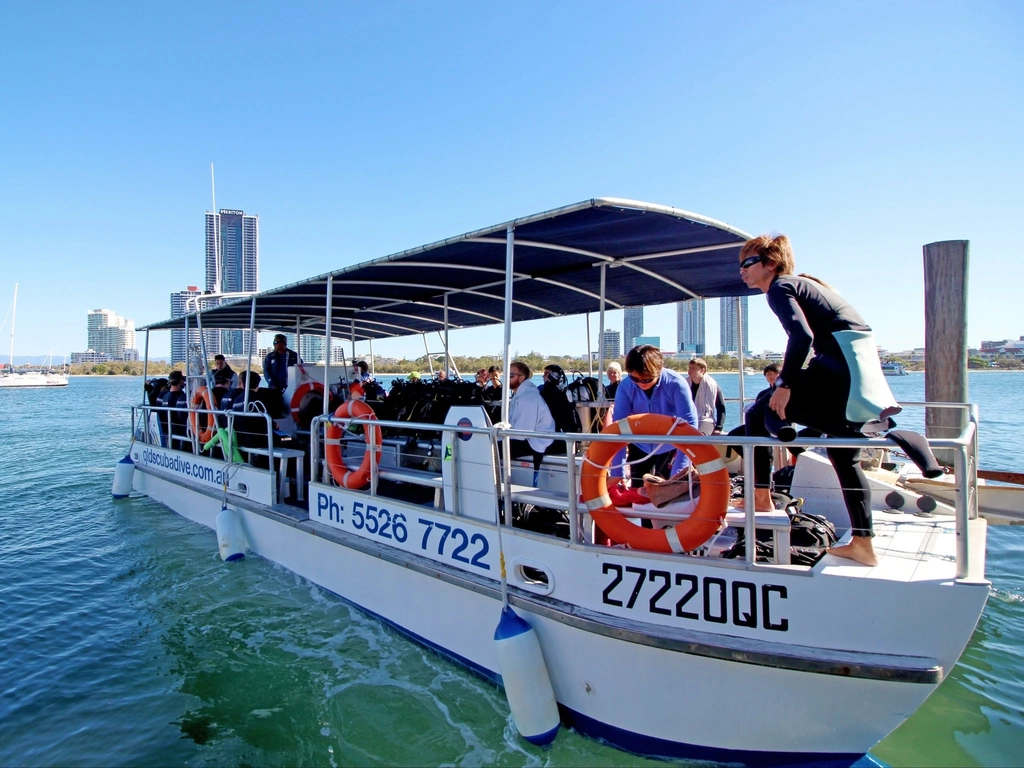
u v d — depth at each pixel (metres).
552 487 4.56
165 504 8.93
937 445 2.59
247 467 6.48
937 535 3.39
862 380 2.74
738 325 6.46
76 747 3.62
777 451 5.28
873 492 4.19
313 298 6.82
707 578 3.03
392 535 4.66
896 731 3.85
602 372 6.12
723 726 2.98
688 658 3.02
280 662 4.42
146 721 3.86
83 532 8.00
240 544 6.40
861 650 2.71
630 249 4.73
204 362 7.61
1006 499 5.27
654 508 3.50
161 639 4.89
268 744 3.59
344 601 5.04
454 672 4.06
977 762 3.53
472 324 9.62
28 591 6.04
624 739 3.24
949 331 6.18
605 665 3.27
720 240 4.39
